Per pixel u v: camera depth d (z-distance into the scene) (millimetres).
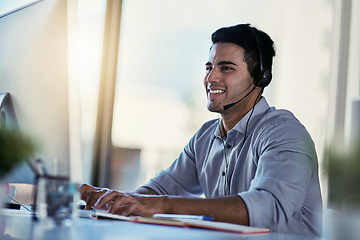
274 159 1347
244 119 1628
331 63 3910
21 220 1032
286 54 3908
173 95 3988
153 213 1217
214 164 1706
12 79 1311
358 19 3861
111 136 3990
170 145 3977
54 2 1229
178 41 3986
